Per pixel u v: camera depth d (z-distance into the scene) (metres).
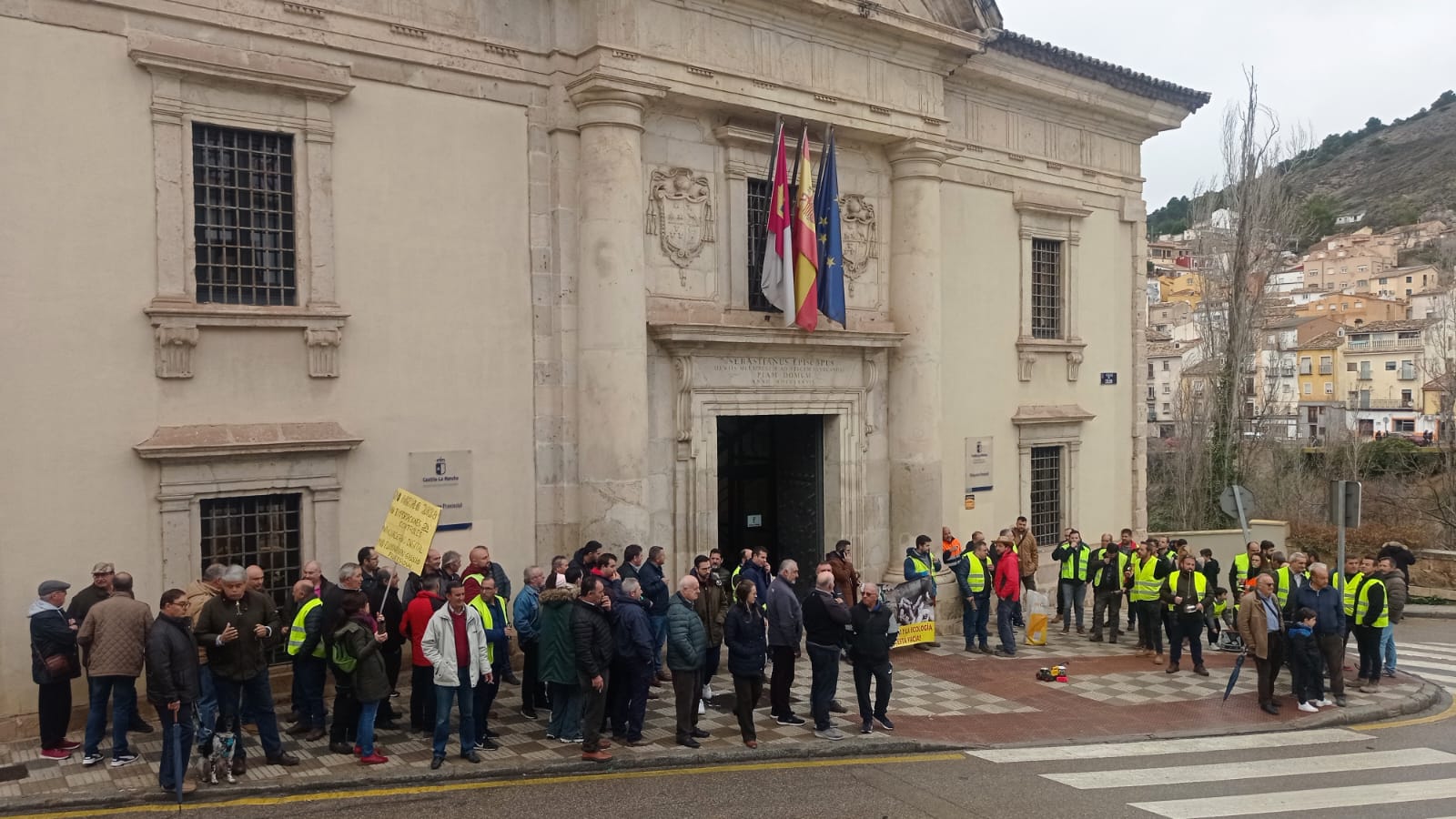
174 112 10.85
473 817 8.23
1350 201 106.69
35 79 10.12
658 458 14.39
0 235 9.93
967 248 18.84
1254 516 30.06
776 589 11.36
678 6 13.96
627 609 10.23
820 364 16.25
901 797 8.99
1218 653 16.33
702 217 14.90
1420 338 66.25
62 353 10.25
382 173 12.28
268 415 11.48
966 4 16.94
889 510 17.34
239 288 11.45
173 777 8.59
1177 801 9.00
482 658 9.62
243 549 11.40
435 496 12.62
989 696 13.06
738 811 8.51
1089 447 21.38
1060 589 18.30
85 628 9.19
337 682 9.64
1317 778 9.80
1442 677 15.70
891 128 16.50
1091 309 21.36
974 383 18.95
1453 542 31.66
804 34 15.40
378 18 12.20
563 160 13.48
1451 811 8.81
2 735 9.89
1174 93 21.70
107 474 10.48
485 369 13.05
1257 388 56.88
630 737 10.32
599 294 13.30
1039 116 20.16
